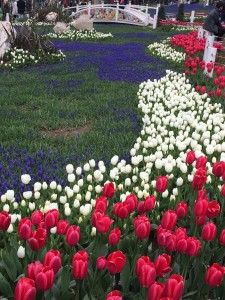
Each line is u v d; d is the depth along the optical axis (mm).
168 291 815
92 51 6660
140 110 3102
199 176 1307
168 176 1712
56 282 1062
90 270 1072
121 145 2316
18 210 1478
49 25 10820
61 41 8266
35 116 2977
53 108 3178
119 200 1602
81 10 12602
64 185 1713
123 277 1093
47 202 1439
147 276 850
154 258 1167
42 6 11930
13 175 1845
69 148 2311
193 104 3049
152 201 1158
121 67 5074
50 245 1220
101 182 1785
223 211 1444
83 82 4176
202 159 1531
